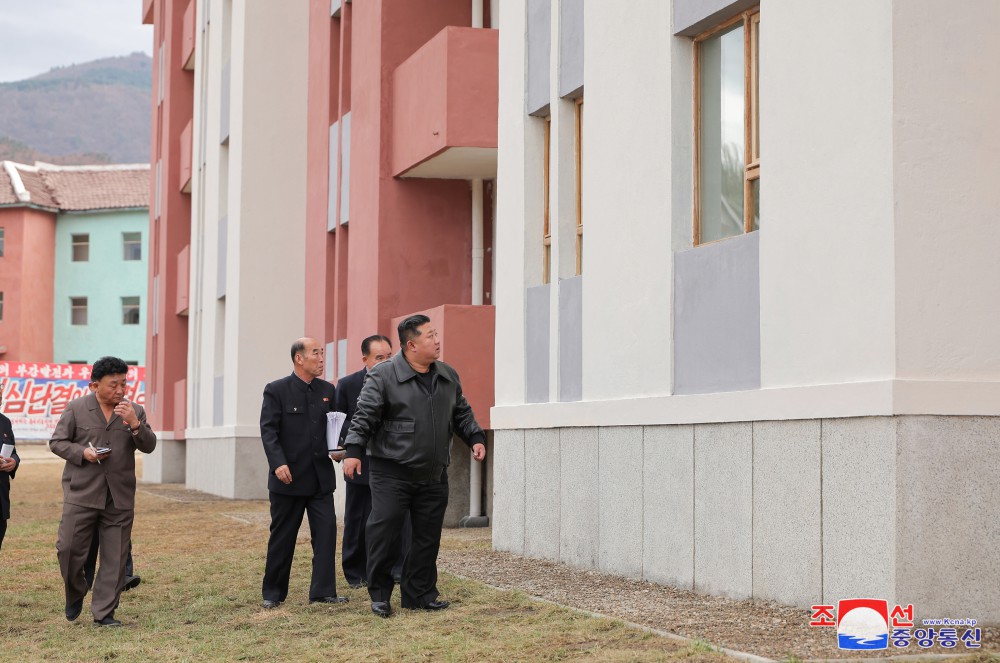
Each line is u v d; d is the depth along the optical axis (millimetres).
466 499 16953
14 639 8664
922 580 7367
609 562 10891
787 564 8367
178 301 33438
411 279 17531
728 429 9125
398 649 7559
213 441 27094
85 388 61281
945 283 7645
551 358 12297
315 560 9531
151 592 10602
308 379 9578
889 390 7402
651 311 10391
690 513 9609
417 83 16406
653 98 10422
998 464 7539
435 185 17688
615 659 6895
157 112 38250
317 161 21578
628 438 10609
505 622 8398
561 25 12391
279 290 25281
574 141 12383
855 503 7707
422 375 8898
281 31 25547
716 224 9836
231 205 26047
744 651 6953
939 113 7695
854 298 7879
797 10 8523
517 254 13188
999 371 7711
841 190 8031
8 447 9508
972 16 7801
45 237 63406
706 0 9703
